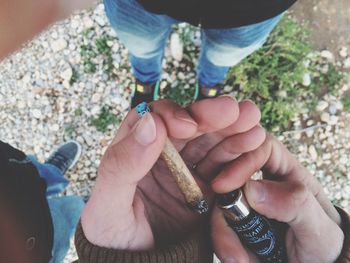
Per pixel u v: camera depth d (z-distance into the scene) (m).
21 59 0.55
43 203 0.34
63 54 0.55
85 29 0.55
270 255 0.23
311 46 0.56
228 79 0.54
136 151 0.17
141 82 0.49
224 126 0.20
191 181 0.20
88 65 0.55
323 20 0.56
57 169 0.52
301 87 0.55
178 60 0.54
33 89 0.56
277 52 0.54
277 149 0.23
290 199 0.21
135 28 0.35
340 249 0.23
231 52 0.38
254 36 0.34
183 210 0.24
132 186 0.19
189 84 0.55
